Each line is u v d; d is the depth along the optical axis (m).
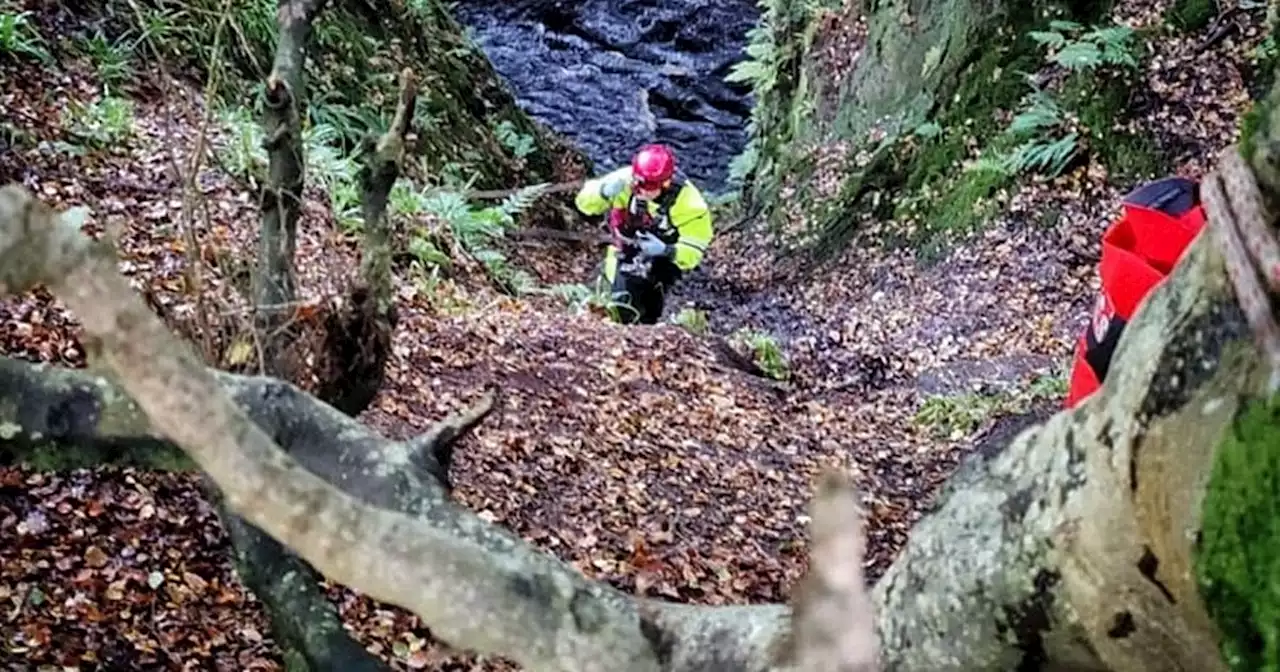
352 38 10.60
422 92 11.10
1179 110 9.84
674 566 4.78
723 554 5.00
